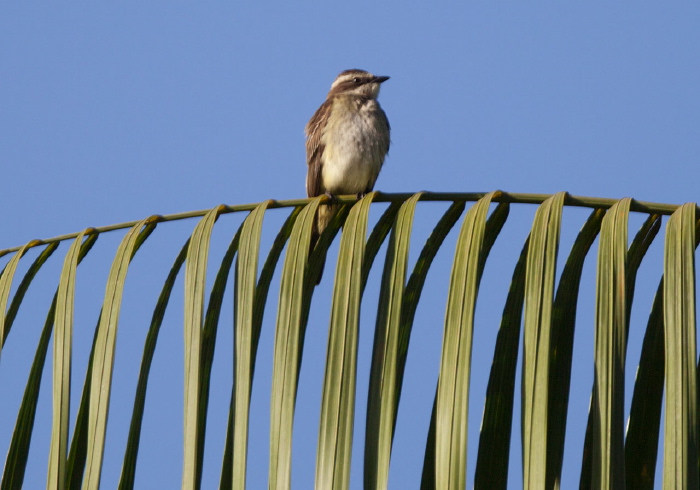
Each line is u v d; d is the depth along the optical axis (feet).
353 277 26.35
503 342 26.99
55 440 26.61
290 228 29.73
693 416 23.65
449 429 23.44
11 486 27.58
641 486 26.63
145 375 27.50
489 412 26.48
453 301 25.20
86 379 27.91
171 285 28.81
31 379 28.60
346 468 23.68
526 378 23.89
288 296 26.50
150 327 28.22
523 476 22.88
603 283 25.29
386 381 24.99
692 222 26.55
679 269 25.85
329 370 25.00
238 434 24.70
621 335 24.53
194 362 25.91
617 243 25.70
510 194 30.07
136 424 26.78
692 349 24.67
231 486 24.49
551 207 26.58
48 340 29.04
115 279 28.12
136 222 30.58
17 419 28.14
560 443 25.48
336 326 25.66
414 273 29.22
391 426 24.31
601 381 24.03
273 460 24.11
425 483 25.26
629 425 27.12
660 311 27.61
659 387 27.20
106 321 27.45
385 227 30.35
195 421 24.97
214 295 28.07
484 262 27.43
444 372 24.26
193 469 24.45
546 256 25.50
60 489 26.07
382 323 25.88
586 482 24.67
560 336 27.25
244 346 26.20
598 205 29.07
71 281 28.63
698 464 23.16
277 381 25.20
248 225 28.17
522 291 27.20
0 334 29.19
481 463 25.95
